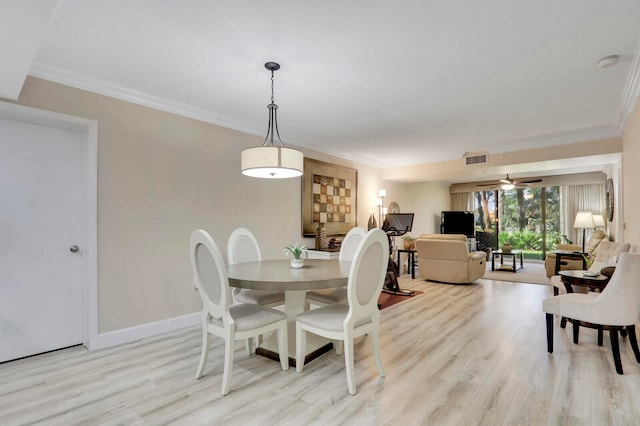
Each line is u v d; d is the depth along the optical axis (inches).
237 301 117.1
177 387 84.7
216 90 118.5
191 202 137.6
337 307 95.7
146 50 90.9
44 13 58.4
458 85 113.8
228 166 152.3
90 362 99.7
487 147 205.6
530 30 80.7
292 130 170.2
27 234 104.9
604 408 74.4
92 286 109.4
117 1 69.7
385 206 271.1
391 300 178.1
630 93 117.6
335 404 76.8
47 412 73.7
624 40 85.0
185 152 135.9
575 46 88.1
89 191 109.9
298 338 92.4
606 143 172.9
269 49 90.4
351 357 82.4
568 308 101.8
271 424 69.2
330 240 197.9
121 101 117.5
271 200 172.4
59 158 111.3
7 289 101.2
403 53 92.4
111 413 73.2
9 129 102.3
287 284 84.1
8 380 88.6
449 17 75.5
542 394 80.7
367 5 71.2
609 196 237.8
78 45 88.0
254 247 133.0
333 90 118.4
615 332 93.1
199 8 72.5
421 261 234.4
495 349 109.6
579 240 327.0
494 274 265.9
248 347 105.0
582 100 127.8
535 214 357.4
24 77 82.4
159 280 126.4
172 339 119.6
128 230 118.3
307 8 72.4
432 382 87.2
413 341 117.5
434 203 358.0
